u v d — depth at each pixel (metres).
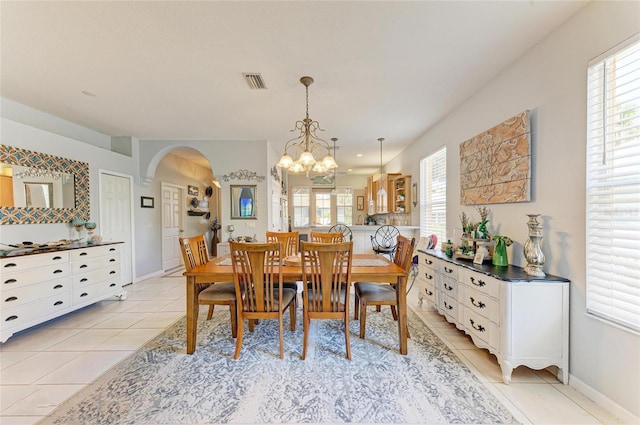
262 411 1.59
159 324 2.87
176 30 1.86
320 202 8.89
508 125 2.31
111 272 3.48
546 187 1.99
